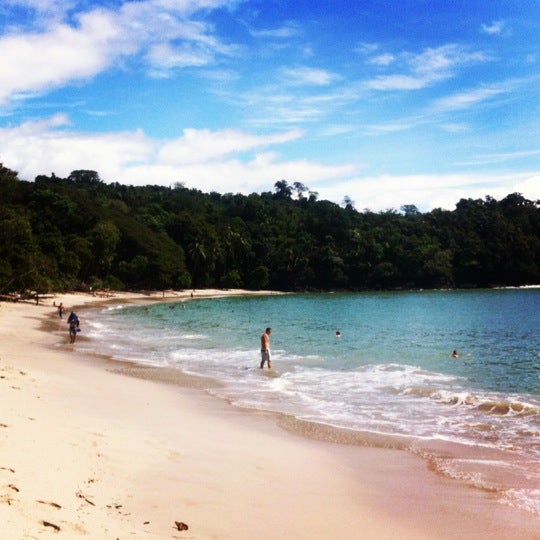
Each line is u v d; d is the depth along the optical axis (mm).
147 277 98312
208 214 142500
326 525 6898
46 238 80875
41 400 12648
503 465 9781
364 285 128750
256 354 26094
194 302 82312
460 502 7922
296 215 150250
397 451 10664
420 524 7078
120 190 160625
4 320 39000
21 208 86562
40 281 60781
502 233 132375
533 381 19562
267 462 9656
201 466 8945
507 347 30469
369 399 15852
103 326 40906
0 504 5523
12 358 21062
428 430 12352
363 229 144125
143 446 9688
